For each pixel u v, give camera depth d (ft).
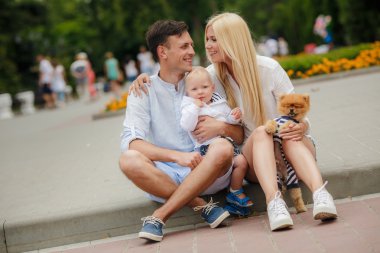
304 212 13.70
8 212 16.70
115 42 152.56
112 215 14.94
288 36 101.19
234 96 14.60
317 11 93.15
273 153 13.21
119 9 137.39
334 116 23.45
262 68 14.23
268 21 212.23
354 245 10.82
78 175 20.74
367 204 13.43
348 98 28.02
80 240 15.06
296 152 13.14
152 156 13.64
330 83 37.50
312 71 41.19
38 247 15.15
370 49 46.06
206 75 13.92
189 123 13.74
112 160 22.43
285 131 13.20
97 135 31.78
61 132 38.29
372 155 15.55
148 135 14.87
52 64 76.33
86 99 83.05
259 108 14.15
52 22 150.20
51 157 27.14
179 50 13.87
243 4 211.61
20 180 22.25
